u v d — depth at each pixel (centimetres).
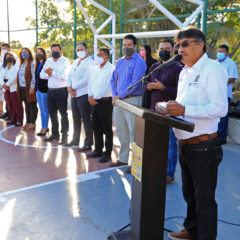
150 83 351
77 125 573
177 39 217
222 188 387
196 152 222
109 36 739
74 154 525
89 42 966
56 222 293
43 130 661
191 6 747
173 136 382
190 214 257
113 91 446
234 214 318
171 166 390
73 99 561
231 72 585
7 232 273
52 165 465
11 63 737
